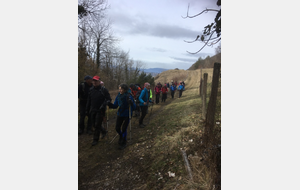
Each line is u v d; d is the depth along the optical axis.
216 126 3.39
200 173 2.67
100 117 4.80
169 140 4.21
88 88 5.55
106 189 3.11
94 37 18.53
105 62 21.02
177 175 2.90
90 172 3.68
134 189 2.96
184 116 6.22
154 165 3.42
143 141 4.79
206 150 2.81
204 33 2.23
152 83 23.44
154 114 8.55
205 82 5.25
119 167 3.73
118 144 4.85
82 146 4.81
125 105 4.51
